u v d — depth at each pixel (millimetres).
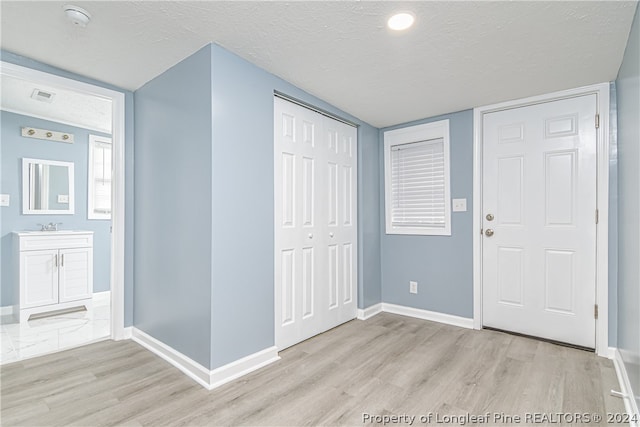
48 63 2213
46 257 3441
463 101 2803
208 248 1938
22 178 3613
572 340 2510
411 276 3373
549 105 2631
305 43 1891
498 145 2867
